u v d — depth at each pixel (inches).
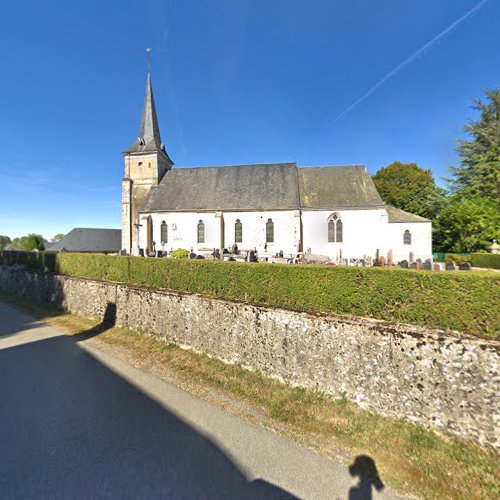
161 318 313.1
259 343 233.3
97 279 433.1
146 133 1175.6
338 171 1023.0
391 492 121.1
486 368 152.0
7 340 318.7
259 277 255.9
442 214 928.9
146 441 147.8
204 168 1124.5
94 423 162.6
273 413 178.7
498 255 605.3
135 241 1057.5
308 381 206.8
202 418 171.0
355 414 177.8
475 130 1098.7
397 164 1382.9
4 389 203.3
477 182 978.1
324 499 115.7
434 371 163.9
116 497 112.7
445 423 158.9
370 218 898.1
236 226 968.9
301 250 912.9
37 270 586.9
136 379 222.1
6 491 114.3
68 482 119.6
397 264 680.4
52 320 402.9
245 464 133.9
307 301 226.8
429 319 179.2
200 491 117.0
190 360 259.4
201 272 302.5
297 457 140.1
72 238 1732.3
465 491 122.9
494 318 160.7
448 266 526.0
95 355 273.1
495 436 147.2
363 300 203.6
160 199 1031.6
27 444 143.2
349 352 191.5
